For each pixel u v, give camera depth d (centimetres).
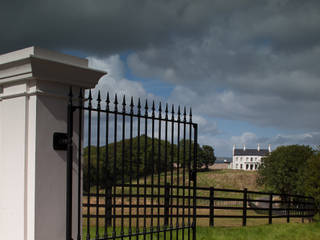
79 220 347
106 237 365
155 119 411
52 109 340
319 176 1418
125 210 1195
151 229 407
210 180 3994
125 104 383
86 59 367
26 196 330
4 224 344
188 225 447
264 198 2777
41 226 327
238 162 10644
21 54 330
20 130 336
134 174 1748
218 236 813
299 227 1009
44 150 333
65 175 349
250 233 886
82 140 361
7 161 347
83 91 369
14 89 345
